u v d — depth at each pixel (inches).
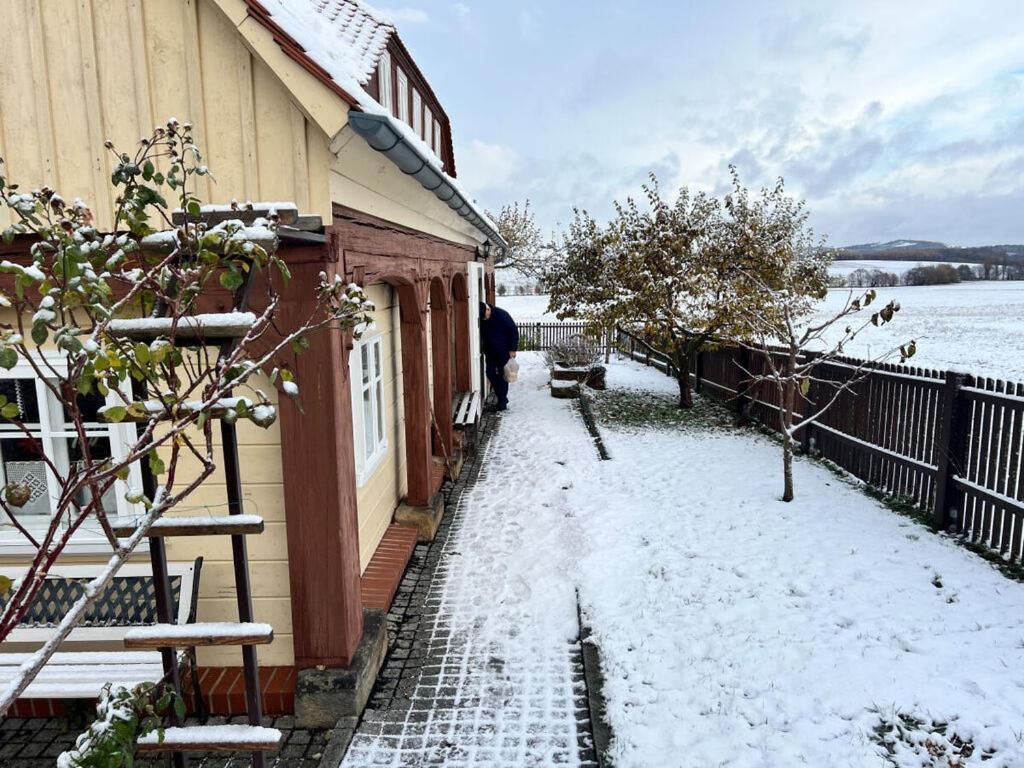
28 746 150.2
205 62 143.3
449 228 344.8
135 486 163.9
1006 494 228.2
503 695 166.6
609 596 213.3
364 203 177.5
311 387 151.4
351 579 162.4
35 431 164.9
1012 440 225.3
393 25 316.2
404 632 198.1
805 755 137.6
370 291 238.5
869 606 194.4
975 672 159.5
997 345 960.9
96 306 75.0
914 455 282.0
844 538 246.2
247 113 143.6
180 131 141.1
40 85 147.0
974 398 239.6
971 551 233.3
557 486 331.9
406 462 300.2
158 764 143.9
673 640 186.1
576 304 606.2
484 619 205.5
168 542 163.3
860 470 324.2
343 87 133.3
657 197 510.6
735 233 520.4
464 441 382.3
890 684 157.2
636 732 149.0
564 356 620.4
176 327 91.7
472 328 448.8
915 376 282.2
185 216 97.3
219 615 165.0
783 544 243.3
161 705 91.4
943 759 133.0
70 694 138.7
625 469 355.9
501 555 252.5
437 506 280.4
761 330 346.0
